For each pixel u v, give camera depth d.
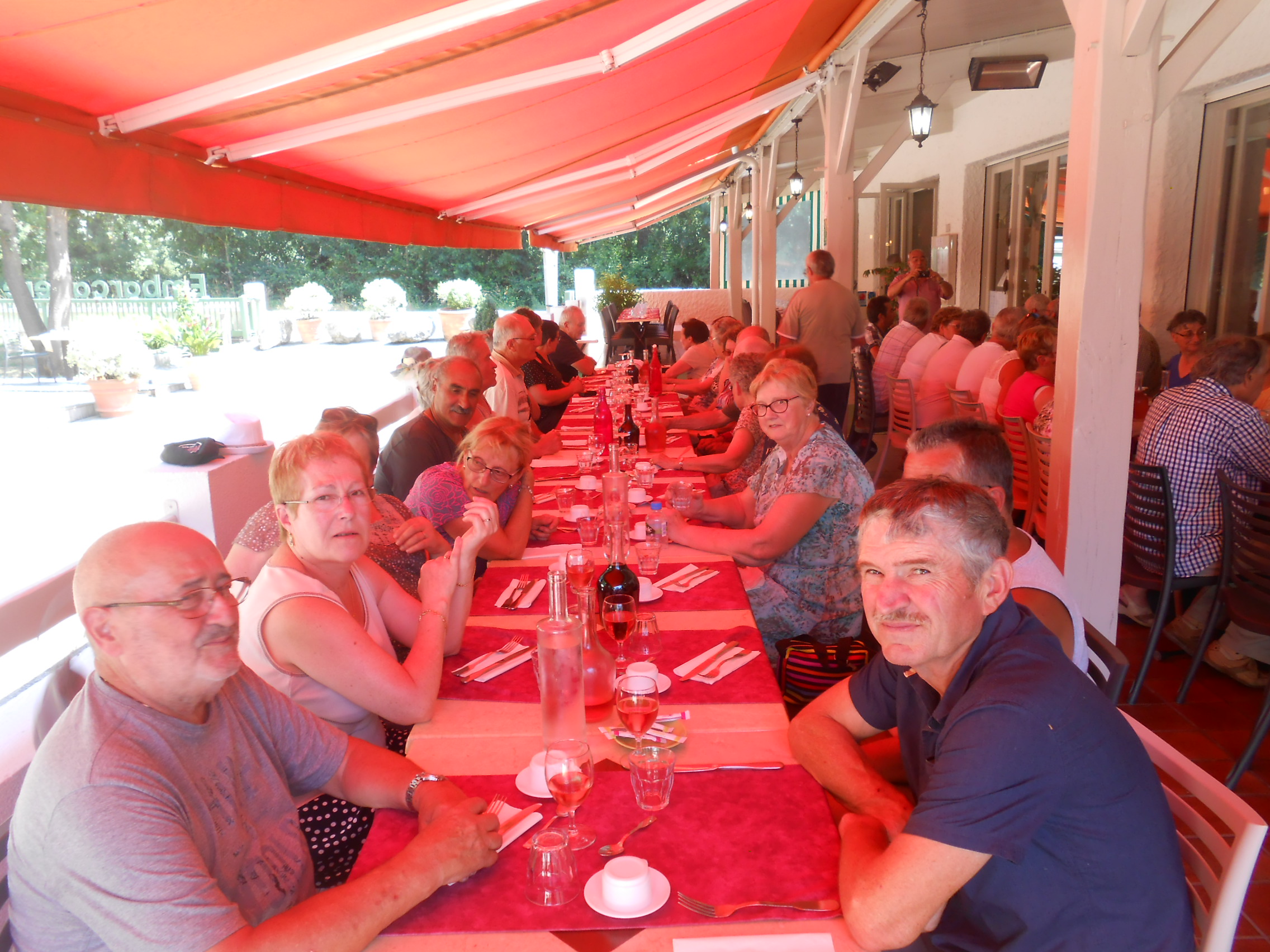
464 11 2.33
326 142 3.41
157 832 1.09
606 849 1.25
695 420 5.16
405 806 1.41
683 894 1.16
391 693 1.65
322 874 1.67
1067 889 1.15
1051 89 7.84
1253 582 2.75
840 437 2.74
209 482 3.64
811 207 18.47
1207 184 5.79
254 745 1.38
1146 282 6.21
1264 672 3.23
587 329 18.27
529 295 26.08
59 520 5.90
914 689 1.42
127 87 2.25
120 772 1.10
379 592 2.08
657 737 1.55
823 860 1.23
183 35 2.03
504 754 1.55
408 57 2.73
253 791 1.36
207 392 13.10
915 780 1.49
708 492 3.89
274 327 20.48
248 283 20.80
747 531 2.66
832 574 2.62
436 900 1.16
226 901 1.10
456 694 1.79
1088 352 2.76
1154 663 3.40
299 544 1.80
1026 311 6.01
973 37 6.43
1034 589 1.69
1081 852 1.14
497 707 1.73
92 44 1.94
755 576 2.69
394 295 21.23
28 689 2.59
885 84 7.49
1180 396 3.12
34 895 1.11
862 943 1.08
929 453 1.80
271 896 1.34
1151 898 1.14
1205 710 3.05
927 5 5.37
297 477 1.75
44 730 1.83
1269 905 2.13
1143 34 2.52
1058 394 2.92
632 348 13.98
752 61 5.62
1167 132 5.85
